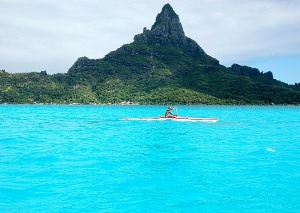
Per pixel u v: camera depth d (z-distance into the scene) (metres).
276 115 125.50
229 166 26.91
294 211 16.59
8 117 105.69
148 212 16.33
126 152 34.44
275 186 20.91
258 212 16.42
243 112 153.25
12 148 37.31
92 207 17.03
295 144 41.22
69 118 101.12
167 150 35.84
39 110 172.00
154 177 23.12
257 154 33.16
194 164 27.81
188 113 140.38
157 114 129.38
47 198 18.45
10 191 19.70
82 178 22.83
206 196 18.86
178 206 17.20
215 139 46.38
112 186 20.83
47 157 31.17
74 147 38.25
